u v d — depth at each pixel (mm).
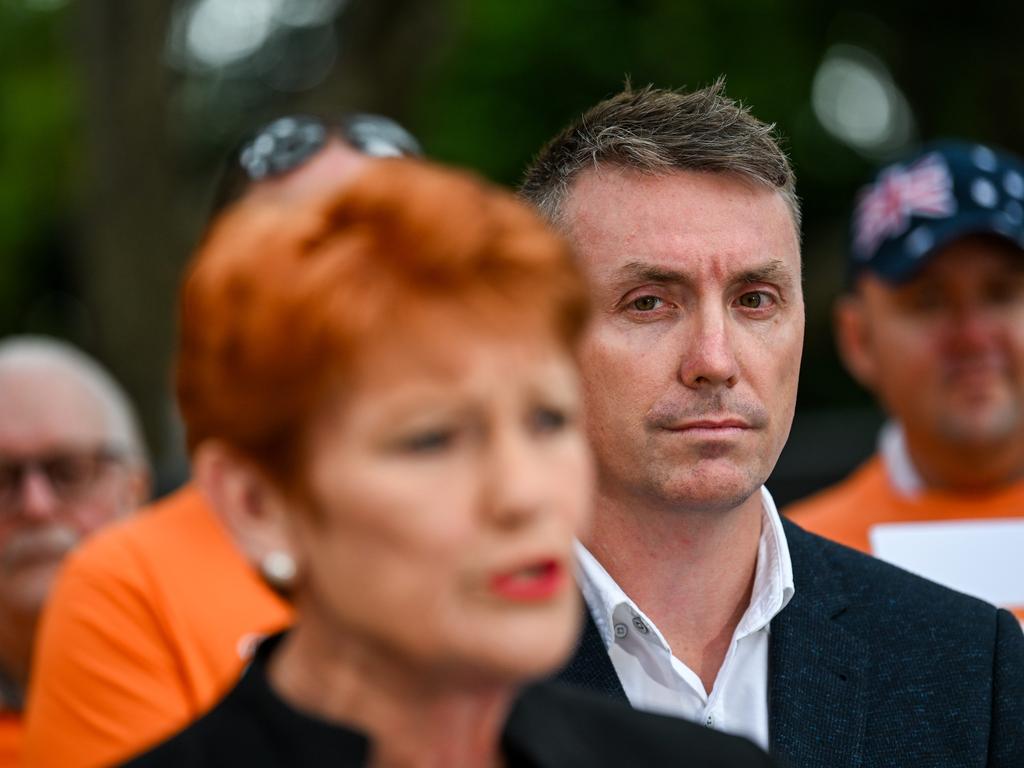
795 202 6184
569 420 3822
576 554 6035
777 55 32719
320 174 8977
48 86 36656
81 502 10328
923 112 34625
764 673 6070
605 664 5949
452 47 28875
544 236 3828
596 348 5789
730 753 4617
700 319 5727
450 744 3881
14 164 37156
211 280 3762
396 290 3629
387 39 27984
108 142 27094
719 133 5895
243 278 3703
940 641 6133
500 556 3594
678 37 32500
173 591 7582
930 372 9992
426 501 3594
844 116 35375
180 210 28656
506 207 3857
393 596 3600
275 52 35844
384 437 3619
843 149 35062
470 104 33312
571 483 3742
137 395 27391
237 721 3977
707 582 6035
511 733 4137
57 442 10266
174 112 30141
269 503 3844
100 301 27688
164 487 13430
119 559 7707
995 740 5930
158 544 7750
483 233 3682
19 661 10062
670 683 5965
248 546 3875
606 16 33125
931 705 5961
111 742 7332
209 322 3752
